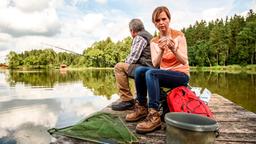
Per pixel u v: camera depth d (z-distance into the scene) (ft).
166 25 9.25
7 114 23.22
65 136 8.32
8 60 356.79
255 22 222.07
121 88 11.86
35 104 29.50
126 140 7.79
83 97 35.63
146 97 9.97
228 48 230.07
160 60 9.44
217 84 57.41
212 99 16.25
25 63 351.46
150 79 8.71
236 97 36.96
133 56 11.34
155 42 9.82
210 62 242.37
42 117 21.84
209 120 6.86
